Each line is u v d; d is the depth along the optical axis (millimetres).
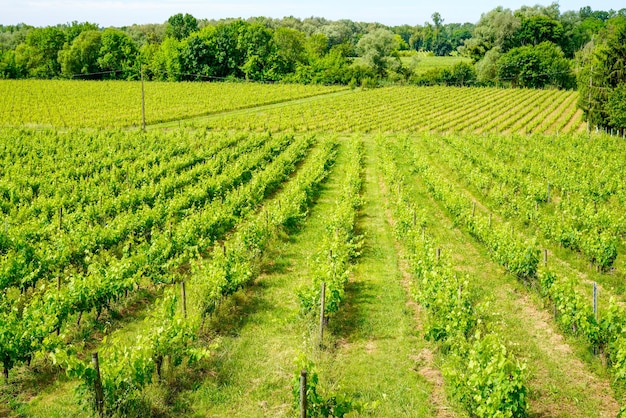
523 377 8805
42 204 22109
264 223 19000
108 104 76750
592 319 11445
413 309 14367
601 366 11195
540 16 121438
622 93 51562
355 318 13727
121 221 18844
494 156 41031
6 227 17719
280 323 12789
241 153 40344
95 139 44094
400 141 47719
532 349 12047
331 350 12000
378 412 9703
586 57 103375
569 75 102375
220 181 27016
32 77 119562
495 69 108750
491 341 9680
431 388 10516
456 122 63875
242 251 16469
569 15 139375
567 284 12633
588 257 17250
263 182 28172
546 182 29391
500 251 16406
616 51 55781
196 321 11070
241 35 115938
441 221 23547
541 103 78250
